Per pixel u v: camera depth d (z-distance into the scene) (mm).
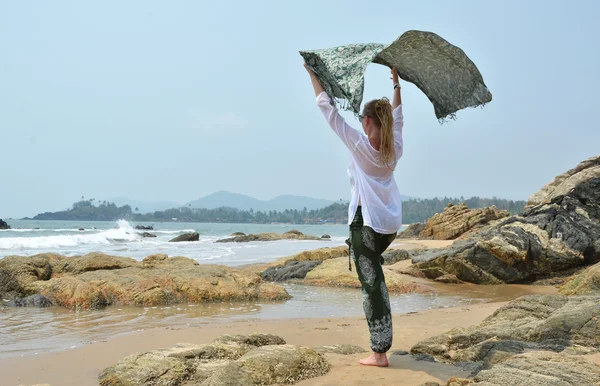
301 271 14141
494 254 13461
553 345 3939
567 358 3312
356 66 3246
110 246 27391
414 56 3699
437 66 3764
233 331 6098
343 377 3482
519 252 13180
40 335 6332
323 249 17578
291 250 25312
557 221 13867
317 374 3598
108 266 11281
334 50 3455
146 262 12773
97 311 8586
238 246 29438
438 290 12148
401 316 7238
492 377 3080
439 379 3400
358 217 3648
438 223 35375
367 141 3477
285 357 3623
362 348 4715
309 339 5516
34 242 26281
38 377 4133
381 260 3756
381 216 3543
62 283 9555
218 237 48750
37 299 9250
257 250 25328
